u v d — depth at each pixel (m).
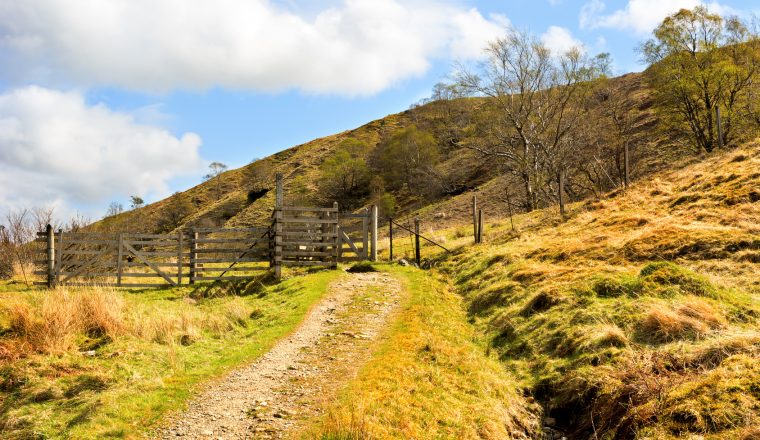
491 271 16.05
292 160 134.12
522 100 39.41
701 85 36.72
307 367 9.10
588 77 39.47
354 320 11.87
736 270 11.14
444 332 11.40
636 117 52.28
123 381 8.79
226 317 12.77
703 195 16.92
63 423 7.46
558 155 39.34
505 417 7.98
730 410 6.41
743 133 32.47
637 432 6.77
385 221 65.38
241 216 94.19
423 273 17.73
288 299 14.38
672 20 39.03
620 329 9.52
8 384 8.84
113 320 11.50
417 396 7.78
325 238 19.12
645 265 12.07
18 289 17.31
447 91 41.53
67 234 18.14
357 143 122.81
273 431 6.81
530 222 23.33
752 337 7.86
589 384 8.35
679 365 7.91
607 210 19.72
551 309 11.54
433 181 78.25
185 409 7.65
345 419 6.78
